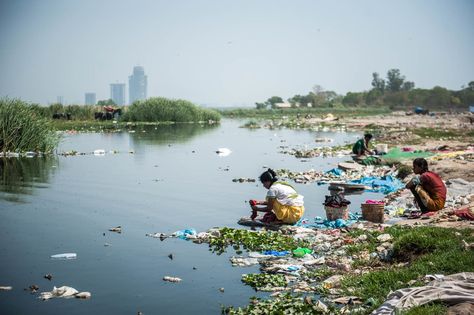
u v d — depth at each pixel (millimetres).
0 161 25984
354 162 25219
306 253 10828
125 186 19391
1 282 9258
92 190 18438
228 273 9852
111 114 66188
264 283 9250
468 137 39656
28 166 24312
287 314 7695
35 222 13672
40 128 29797
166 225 13602
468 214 12039
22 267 10094
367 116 91750
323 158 28703
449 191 16734
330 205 13602
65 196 17266
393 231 11312
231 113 108000
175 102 69438
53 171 22875
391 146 32969
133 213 14953
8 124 28656
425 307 6793
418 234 10078
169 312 8055
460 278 7723
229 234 12133
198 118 71188
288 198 13477
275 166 25281
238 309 7930
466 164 21562
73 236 12391
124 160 27391
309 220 13992
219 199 17062
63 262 10445
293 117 90500
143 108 66750
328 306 7945
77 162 26219
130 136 44031
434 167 21078
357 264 9859
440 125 57188
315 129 57281
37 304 8273
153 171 23438
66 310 8062
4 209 15117
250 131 53719
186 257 10844
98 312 8008
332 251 10930
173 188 19078
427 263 8797
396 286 8094
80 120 65375
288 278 9422
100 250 11297
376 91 162000
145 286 9164
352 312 7484
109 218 14289
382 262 9867
